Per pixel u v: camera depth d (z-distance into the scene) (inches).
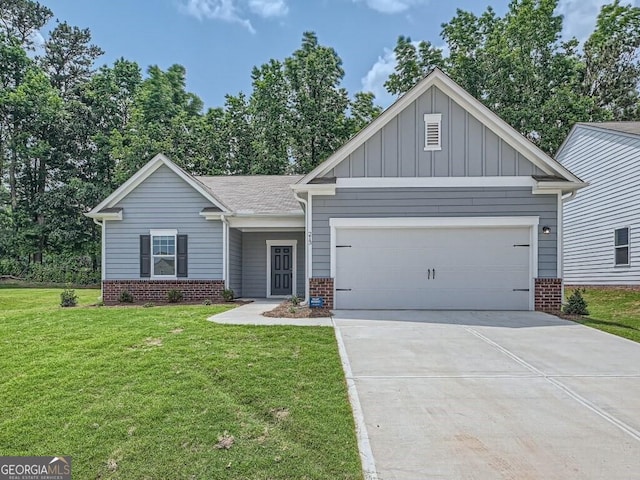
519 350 315.3
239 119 1376.7
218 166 1333.7
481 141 490.6
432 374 263.9
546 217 486.0
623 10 1307.8
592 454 174.6
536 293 484.7
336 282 493.7
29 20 1499.8
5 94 1266.0
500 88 1127.0
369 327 385.7
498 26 1186.6
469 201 489.1
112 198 621.6
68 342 333.4
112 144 1290.6
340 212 494.9
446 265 492.7
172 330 358.9
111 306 554.3
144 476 168.4
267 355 289.1
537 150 480.7
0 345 334.0
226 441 187.5
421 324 400.8
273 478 163.3
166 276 620.7
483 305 489.1
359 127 1326.3
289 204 654.5
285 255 706.2
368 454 175.3
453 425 198.5
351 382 249.3
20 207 1336.1
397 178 491.5
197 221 621.3
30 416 215.6
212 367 266.8
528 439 186.2
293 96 1342.3
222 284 617.3
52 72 1528.1
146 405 219.9
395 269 494.0
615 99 1341.0
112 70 1501.0
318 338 331.6
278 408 215.0
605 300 596.4
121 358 288.5
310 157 1310.3
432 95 492.7
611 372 269.7
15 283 1165.1
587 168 766.5
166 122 1395.2
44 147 1317.7
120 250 622.5
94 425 204.4
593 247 746.2
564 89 1098.7
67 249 1343.5
